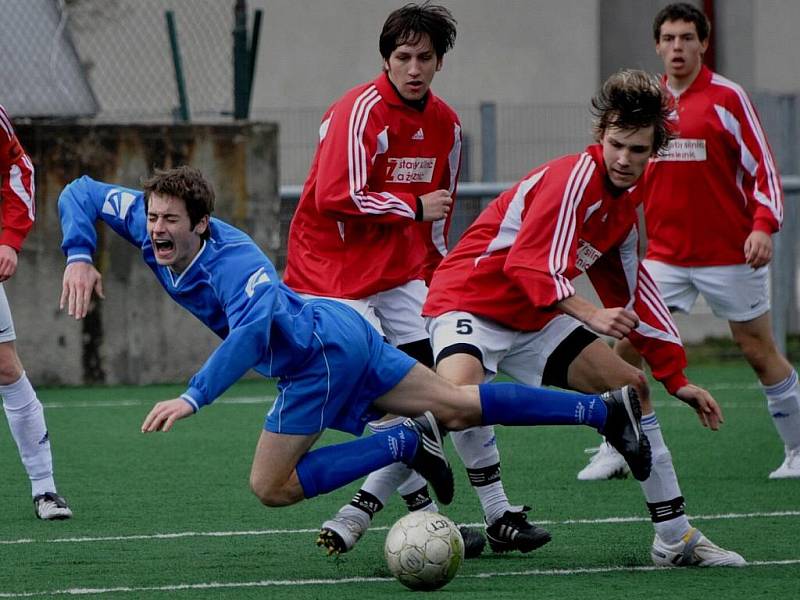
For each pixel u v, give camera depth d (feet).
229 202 138.82
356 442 59.21
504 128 190.60
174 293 58.90
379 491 61.82
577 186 59.41
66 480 88.07
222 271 56.90
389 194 71.61
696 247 89.97
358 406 60.54
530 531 65.00
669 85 90.12
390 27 71.77
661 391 134.72
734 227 89.20
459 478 89.04
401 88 72.38
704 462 95.30
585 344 64.13
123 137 135.95
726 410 121.19
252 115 233.76
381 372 60.03
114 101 170.40
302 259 75.56
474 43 248.52
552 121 191.83
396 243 74.28
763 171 86.43
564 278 59.21
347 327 59.31
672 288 91.40
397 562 56.44
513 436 107.45
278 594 56.59
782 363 88.84
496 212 64.80
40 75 140.26
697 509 77.77
